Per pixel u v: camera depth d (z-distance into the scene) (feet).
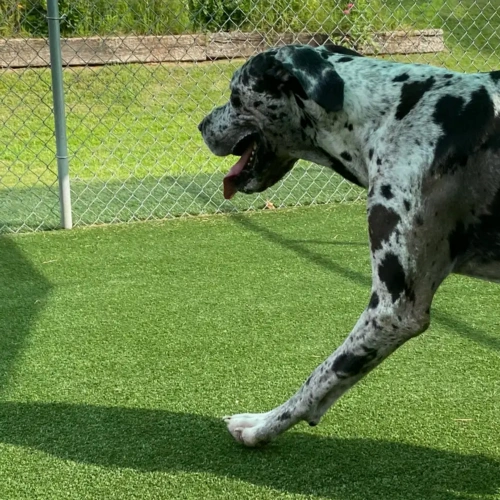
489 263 7.95
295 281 14.46
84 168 23.24
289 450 9.02
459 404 10.02
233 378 10.78
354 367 8.07
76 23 28.07
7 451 9.00
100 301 13.51
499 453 8.93
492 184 7.56
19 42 27.99
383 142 7.98
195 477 8.52
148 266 15.26
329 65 8.21
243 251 16.12
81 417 9.76
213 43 28.63
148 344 11.82
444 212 7.65
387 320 7.80
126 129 26.53
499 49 31.68
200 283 14.35
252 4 26.43
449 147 7.62
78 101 26.02
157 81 28.60
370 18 28.58
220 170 22.85
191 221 18.17
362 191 20.43
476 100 7.76
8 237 17.06
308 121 8.64
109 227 17.75
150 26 28.84
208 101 28.02
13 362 11.24
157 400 10.19
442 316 12.84
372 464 8.73
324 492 8.23
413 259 7.71
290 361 11.29
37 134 26.21
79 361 11.28
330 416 9.75
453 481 8.42
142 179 21.85
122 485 8.38
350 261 15.53
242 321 12.67
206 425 9.59
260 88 8.68
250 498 8.13
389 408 9.93
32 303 13.41
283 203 19.54
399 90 8.10
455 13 33.27
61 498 8.14
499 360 11.25
